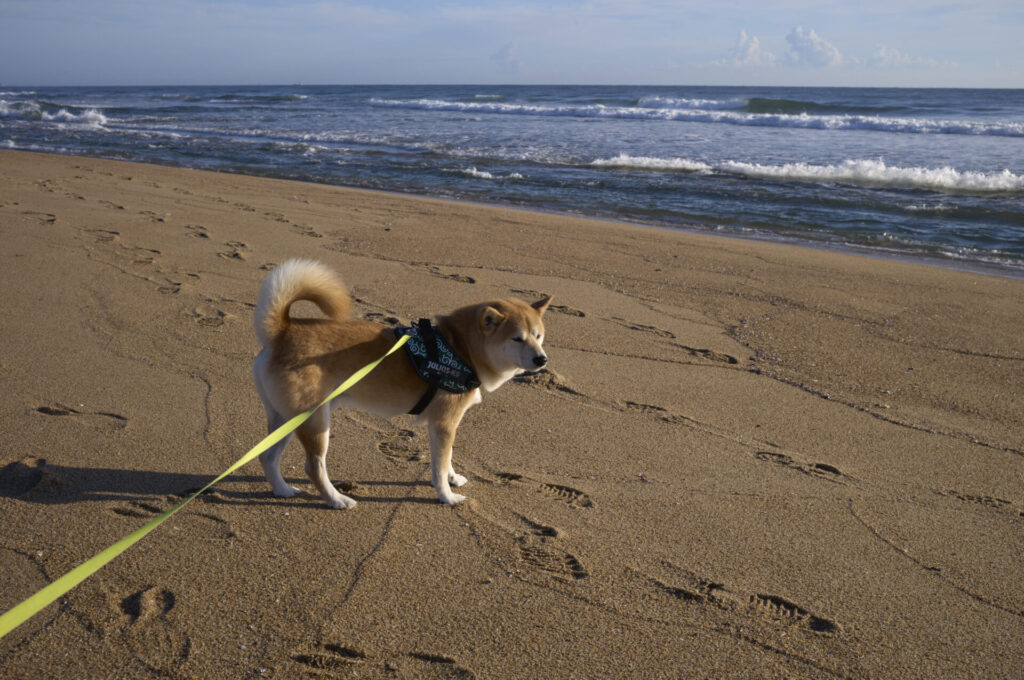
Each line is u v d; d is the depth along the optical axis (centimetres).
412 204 1268
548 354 604
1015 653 290
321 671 260
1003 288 834
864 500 404
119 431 427
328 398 324
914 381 575
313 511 367
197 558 321
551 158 2009
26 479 370
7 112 3669
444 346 373
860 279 865
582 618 297
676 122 3247
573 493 398
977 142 2244
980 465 448
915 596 323
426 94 9238
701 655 280
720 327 690
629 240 1033
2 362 505
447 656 272
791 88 11112
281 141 2472
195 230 944
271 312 353
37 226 888
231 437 430
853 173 1669
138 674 253
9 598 284
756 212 1342
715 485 412
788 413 514
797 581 330
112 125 3200
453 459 431
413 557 333
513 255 923
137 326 589
